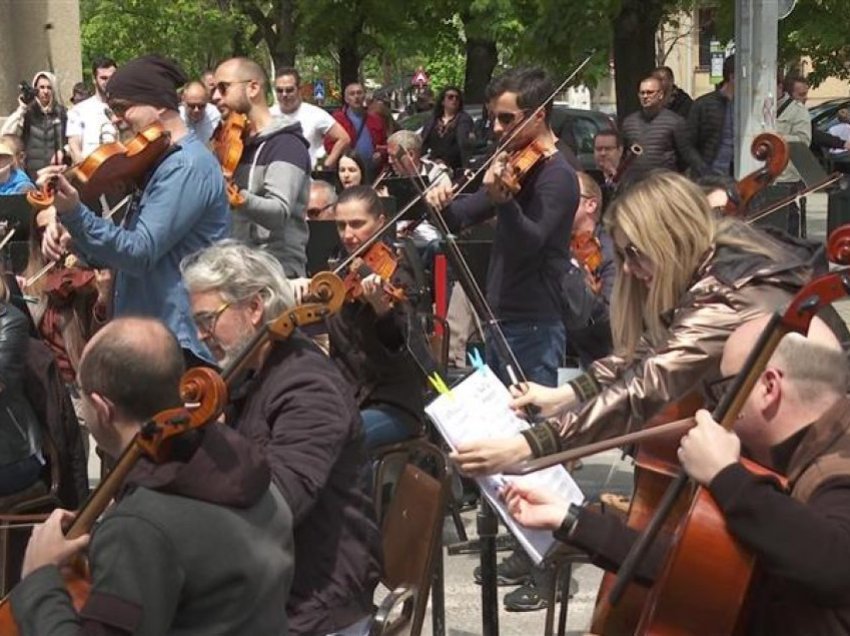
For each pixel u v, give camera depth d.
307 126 10.33
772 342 2.53
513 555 5.21
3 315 4.37
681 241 3.33
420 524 3.59
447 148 12.84
